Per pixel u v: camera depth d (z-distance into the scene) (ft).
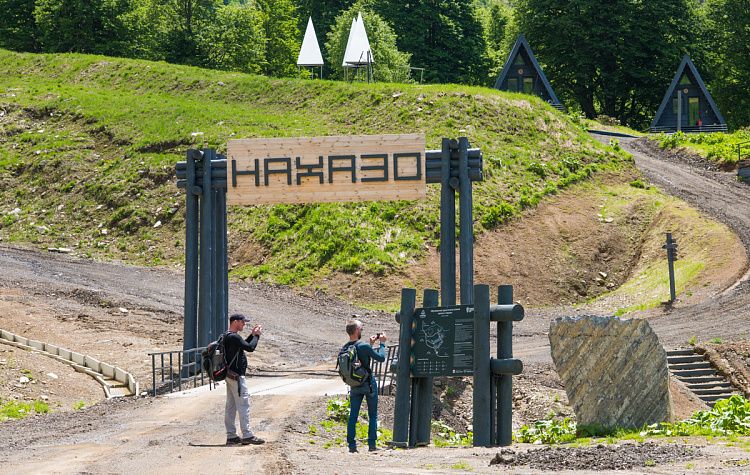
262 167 60.23
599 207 124.77
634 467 22.52
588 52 236.02
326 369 66.03
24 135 154.81
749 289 89.66
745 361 67.67
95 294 90.68
